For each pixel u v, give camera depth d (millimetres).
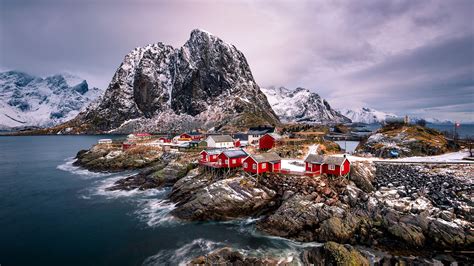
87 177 79250
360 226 38219
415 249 33938
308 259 31750
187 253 35469
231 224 43625
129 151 95312
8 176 81438
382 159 64312
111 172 85000
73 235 41625
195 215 45344
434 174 50500
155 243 38375
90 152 106438
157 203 54438
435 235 34938
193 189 54219
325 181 48250
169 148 97375
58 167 96000
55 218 48219
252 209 46156
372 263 31219
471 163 54688
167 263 33406
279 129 138750
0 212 51438
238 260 31594
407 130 81375
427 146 69750
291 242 37312
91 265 33875
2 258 35688
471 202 39719
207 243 37781
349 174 50594
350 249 31719
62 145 178875
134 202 55656
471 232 34312
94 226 44562
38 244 39156
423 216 37000
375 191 46750
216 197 46562
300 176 49688
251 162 51875
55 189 66438
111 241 39438
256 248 35812
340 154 74750
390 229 36562
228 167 54906
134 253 36062
